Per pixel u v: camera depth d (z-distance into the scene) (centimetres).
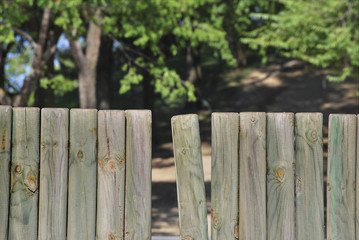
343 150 324
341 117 324
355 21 1341
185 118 321
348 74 1388
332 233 322
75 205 316
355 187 325
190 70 2638
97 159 319
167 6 1259
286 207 320
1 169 312
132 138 319
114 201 317
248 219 319
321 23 1347
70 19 1111
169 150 2197
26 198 315
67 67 2228
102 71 1909
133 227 318
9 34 1070
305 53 1619
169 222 1163
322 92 2767
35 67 1141
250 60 3541
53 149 316
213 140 321
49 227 315
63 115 317
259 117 320
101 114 319
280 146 321
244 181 319
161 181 1678
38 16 1390
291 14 1383
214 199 320
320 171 321
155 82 1382
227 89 3003
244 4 1972
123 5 1178
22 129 315
